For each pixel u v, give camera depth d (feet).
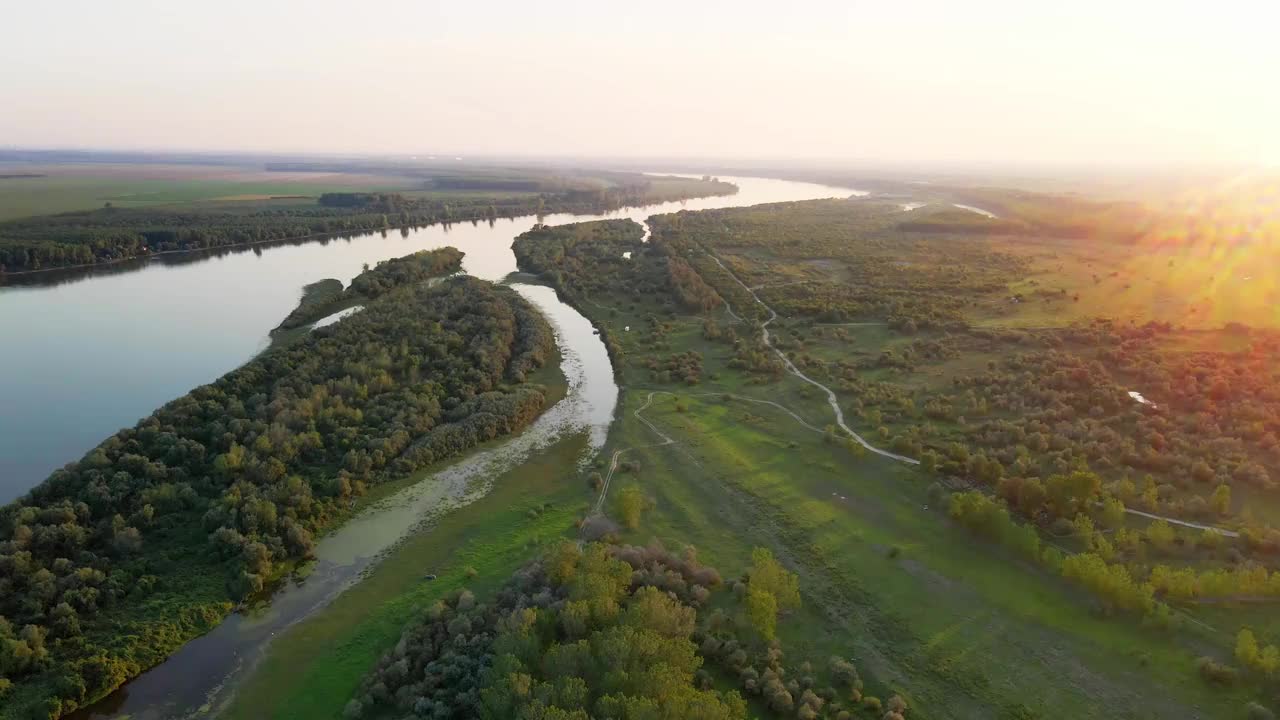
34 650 196.24
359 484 288.51
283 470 288.92
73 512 249.55
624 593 208.13
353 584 238.48
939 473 287.89
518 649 177.47
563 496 290.97
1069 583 221.87
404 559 250.98
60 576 224.94
